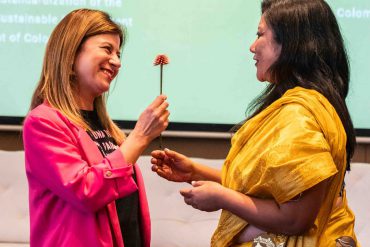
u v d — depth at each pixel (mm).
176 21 3494
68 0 3469
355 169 3285
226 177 1819
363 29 3479
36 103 1949
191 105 3502
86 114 1983
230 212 1785
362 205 3215
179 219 3236
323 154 1623
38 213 1857
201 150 3566
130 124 3484
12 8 3457
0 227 3174
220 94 3504
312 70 1765
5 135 3520
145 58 3492
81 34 1924
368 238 3160
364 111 3479
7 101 3459
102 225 1819
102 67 1950
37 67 3465
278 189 1637
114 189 1798
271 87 1880
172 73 3500
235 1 3496
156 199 3250
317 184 1635
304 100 1682
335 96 1745
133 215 2029
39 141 1808
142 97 3490
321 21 1769
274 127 1687
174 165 2104
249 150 1730
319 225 1728
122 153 1838
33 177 1867
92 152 1861
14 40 3459
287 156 1626
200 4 3496
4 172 3260
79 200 1756
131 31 3482
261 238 1712
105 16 2008
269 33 1801
